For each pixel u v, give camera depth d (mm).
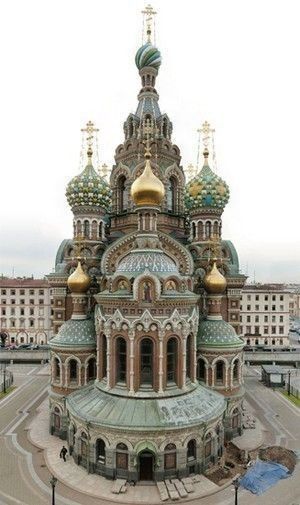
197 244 50438
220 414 34312
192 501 28406
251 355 81625
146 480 30891
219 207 51281
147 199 37625
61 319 50656
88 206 50188
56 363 42250
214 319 44125
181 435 31078
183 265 44906
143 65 54688
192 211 51656
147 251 36812
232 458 35188
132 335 33125
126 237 44031
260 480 30828
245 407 51000
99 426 31156
